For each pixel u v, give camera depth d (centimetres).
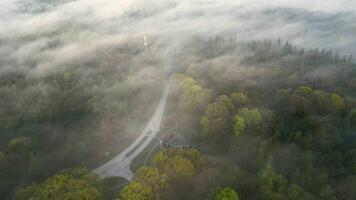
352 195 17775
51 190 17338
